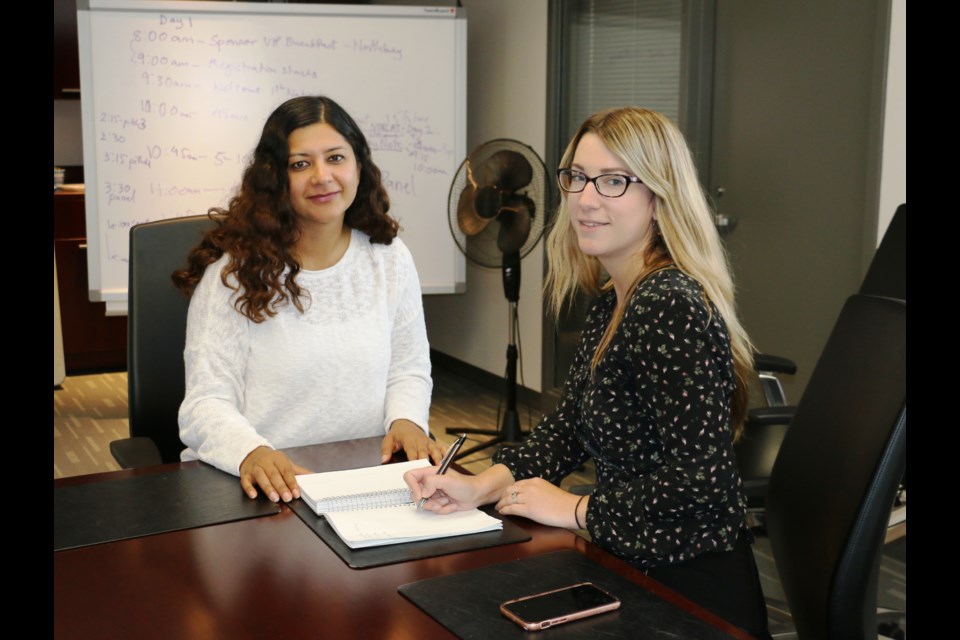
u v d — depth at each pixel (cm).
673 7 362
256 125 420
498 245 386
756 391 348
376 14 423
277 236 175
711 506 134
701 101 357
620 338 139
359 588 115
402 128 432
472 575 118
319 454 168
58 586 115
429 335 568
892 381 137
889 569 281
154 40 406
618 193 142
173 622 106
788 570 154
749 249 347
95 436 432
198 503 143
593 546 130
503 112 472
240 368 178
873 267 254
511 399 403
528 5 444
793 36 319
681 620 107
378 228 189
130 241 202
